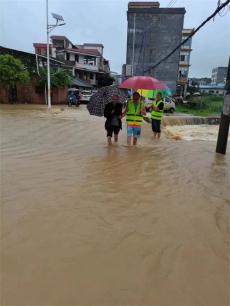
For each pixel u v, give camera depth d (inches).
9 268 112.3
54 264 115.8
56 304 94.9
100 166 261.1
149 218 160.2
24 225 146.6
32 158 282.7
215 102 1358.3
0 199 178.1
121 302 96.8
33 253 122.8
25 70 1146.7
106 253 124.6
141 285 105.4
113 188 205.5
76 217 157.6
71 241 133.3
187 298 100.0
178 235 142.6
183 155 322.7
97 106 370.3
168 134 513.3
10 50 1269.7
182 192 204.1
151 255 124.5
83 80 2054.6
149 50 1701.5
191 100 1521.9
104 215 161.5
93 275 109.9
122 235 140.3
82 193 193.3
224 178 243.1
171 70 1701.5
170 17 1652.3
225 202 189.0
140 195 194.4
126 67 1630.2
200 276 112.0
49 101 988.6
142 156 307.4
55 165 259.4
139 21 1675.7
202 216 165.8
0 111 805.2
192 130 641.6
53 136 413.1
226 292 103.8
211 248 132.2
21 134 419.5
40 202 175.8
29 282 104.8
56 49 2038.6
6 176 223.3
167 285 106.1
